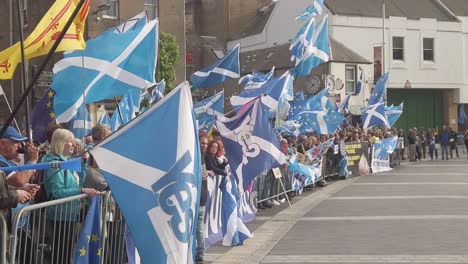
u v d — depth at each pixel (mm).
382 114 25859
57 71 7844
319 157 18891
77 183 5941
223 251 9227
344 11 41000
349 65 38125
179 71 27031
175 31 26938
